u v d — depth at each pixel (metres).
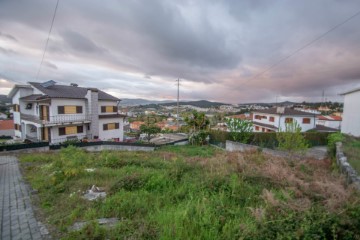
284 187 5.13
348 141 12.23
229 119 22.33
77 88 24.92
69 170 6.34
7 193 5.16
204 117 24.62
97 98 23.02
